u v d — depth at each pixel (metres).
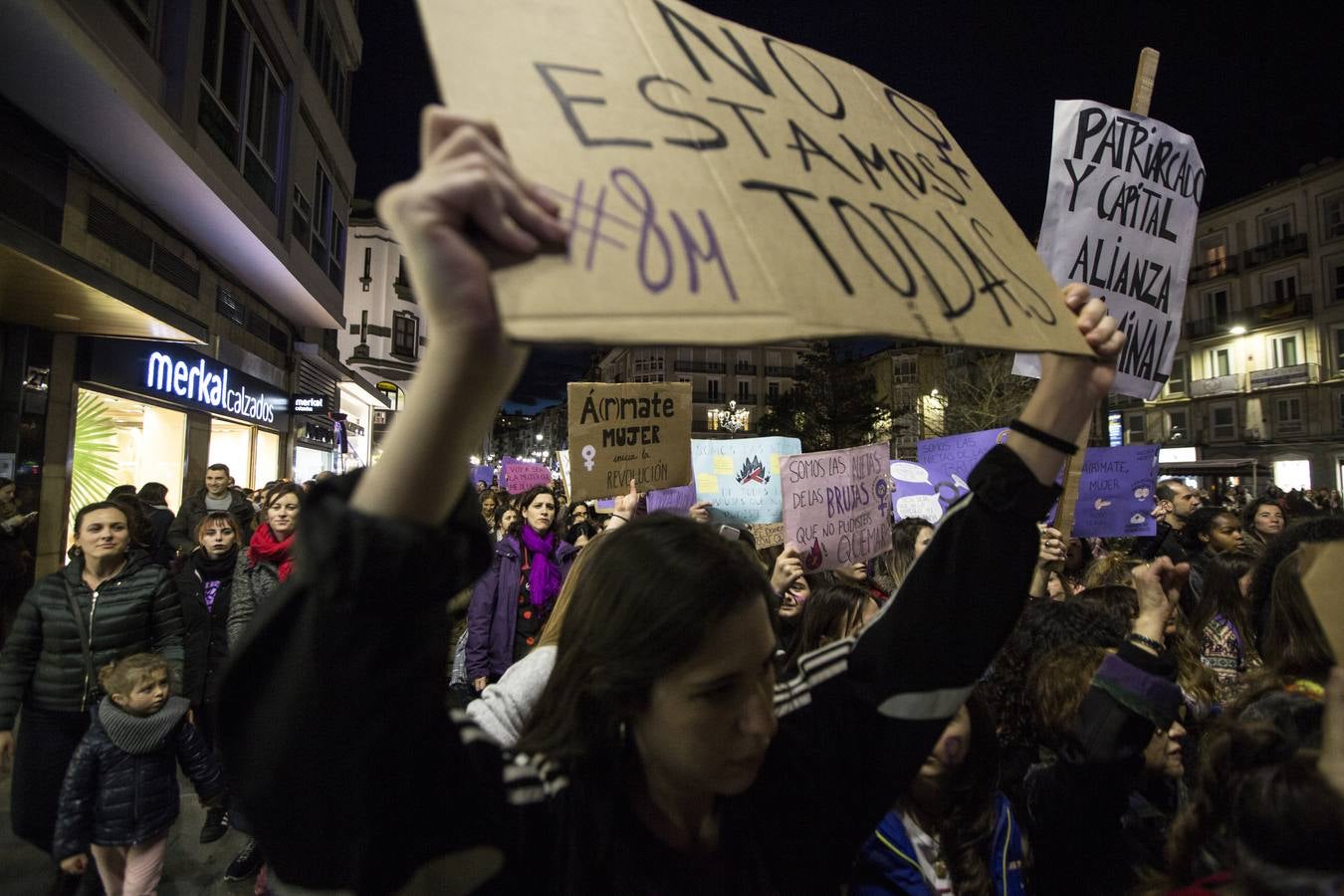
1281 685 1.53
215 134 10.69
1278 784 0.83
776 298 0.74
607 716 1.01
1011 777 2.09
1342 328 31.38
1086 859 1.68
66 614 3.30
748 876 1.03
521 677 1.74
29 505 8.23
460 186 0.63
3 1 5.61
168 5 9.14
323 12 16.61
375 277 36.28
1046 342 1.02
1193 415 37.62
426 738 0.77
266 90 12.87
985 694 2.19
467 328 0.65
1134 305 3.08
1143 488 5.19
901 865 1.61
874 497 4.12
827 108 1.09
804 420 38.25
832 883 1.13
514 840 0.89
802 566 3.71
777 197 0.86
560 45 0.84
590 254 0.68
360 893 0.70
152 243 10.25
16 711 3.25
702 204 0.78
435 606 0.75
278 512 4.25
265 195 13.04
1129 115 3.12
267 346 16.23
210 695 4.26
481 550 0.76
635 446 4.00
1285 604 1.57
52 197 7.79
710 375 66.00
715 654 0.93
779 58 1.10
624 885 0.94
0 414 7.98
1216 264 36.69
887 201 1.01
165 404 10.98
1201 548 5.73
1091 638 2.00
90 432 9.29
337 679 0.68
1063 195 3.03
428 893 0.78
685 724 0.93
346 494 0.74
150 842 3.12
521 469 10.80
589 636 1.00
